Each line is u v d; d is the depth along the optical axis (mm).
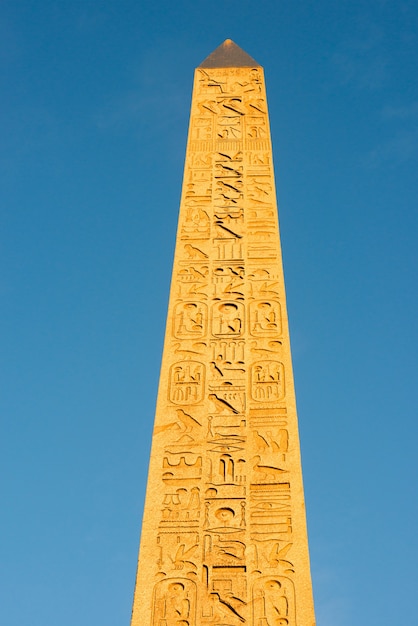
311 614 15758
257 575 16125
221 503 16875
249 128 22703
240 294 19625
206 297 19609
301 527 16578
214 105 23281
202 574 16172
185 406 18094
